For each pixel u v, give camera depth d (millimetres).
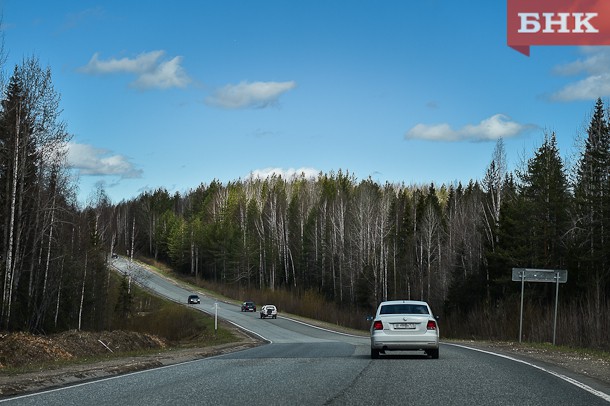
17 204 42812
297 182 164250
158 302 101375
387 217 91812
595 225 52719
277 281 119562
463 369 15594
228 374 14820
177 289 121312
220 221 144875
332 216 103312
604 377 14922
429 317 19359
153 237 174000
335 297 96750
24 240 46688
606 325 34625
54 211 46125
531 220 61438
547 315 38844
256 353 24000
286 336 53219
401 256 93875
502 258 61531
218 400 10492
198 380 13609
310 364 17391
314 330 64188
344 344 33250
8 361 23266
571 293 55125
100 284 63531
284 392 11398
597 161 54188
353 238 92688
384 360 18859
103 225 78625
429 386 12156
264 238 119625
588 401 10344
